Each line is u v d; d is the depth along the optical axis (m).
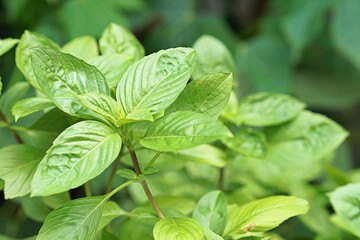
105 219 0.53
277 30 1.20
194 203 0.58
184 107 0.50
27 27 1.08
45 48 0.48
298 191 0.67
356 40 1.15
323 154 0.61
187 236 0.47
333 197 0.56
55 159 0.47
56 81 0.48
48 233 0.49
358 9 1.15
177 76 0.49
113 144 0.48
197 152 0.58
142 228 0.55
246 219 0.52
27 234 0.96
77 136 0.47
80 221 0.49
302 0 1.16
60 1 1.07
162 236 0.47
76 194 0.66
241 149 0.58
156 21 1.21
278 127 0.62
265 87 1.17
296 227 0.70
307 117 0.62
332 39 1.25
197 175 0.68
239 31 1.28
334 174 0.65
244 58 1.18
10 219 0.96
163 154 0.59
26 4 1.05
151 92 0.49
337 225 0.62
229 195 0.62
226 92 0.49
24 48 0.56
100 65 0.53
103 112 0.48
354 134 1.34
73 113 0.49
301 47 1.16
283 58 1.18
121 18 1.06
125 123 0.48
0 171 0.53
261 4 1.25
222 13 1.29
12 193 0.52
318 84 1.28
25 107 0.52
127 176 0.50
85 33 1.04
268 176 0.64
